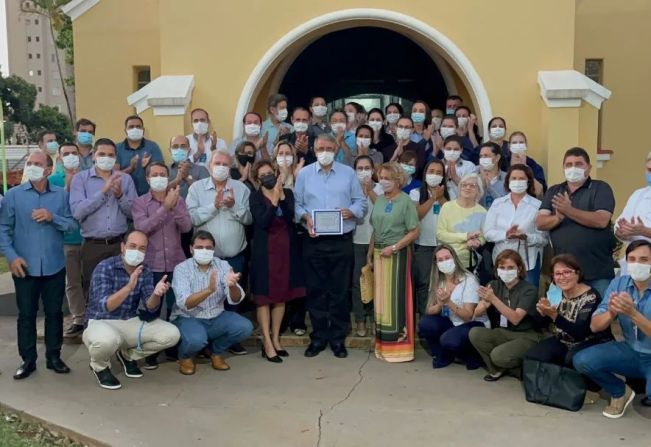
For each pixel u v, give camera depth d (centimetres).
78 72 1020
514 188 584
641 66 962
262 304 600
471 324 569
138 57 1010
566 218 548
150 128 820
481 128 801
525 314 539
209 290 548
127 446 436
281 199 591
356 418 477
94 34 1016
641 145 968
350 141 766
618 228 510
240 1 805
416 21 793
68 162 645
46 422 476
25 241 548
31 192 546
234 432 455
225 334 575
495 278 570
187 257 649
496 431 454
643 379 489
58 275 566
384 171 588
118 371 581
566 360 504
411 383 547
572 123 744
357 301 649
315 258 605
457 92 968
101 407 500
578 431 454
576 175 541
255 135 694
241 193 614
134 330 548
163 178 580
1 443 452
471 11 790
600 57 966
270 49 805
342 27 824
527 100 790
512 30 788
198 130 707
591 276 539
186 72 816
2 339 682
